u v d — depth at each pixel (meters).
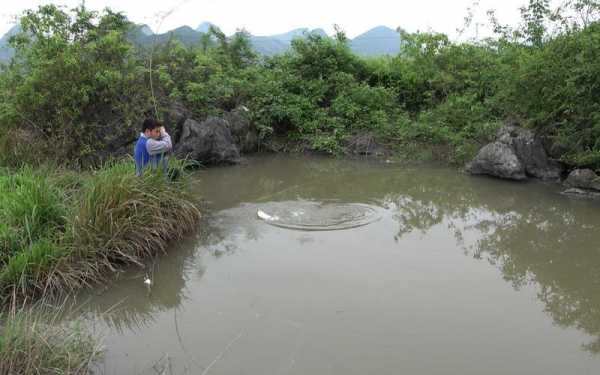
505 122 10.30
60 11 9.92
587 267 5.67
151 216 6.09
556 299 4.89
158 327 4.45
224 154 10.93
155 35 9.69
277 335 4.21
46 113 9.23
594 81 8.57
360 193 8.80
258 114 12.34
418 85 13.46
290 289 5.03
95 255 5.45
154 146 6.71
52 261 5.13
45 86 9.10
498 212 7.69
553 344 4.09
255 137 12.38
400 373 3.69
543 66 9.20
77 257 5.34
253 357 3.91
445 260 5.79
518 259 5.88
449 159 10.97
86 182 6.51
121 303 4.95
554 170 9.32
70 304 4.89
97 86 9.49
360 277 5.29
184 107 11.33
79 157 9.41
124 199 5.90
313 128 12.40
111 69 9.67
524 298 4.89
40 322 4.21
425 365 3.78
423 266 5.61
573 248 6.22
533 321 4.45
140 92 10.22
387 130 12.21
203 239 6.50
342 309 4.62
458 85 12.60
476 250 6.12
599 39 8.56
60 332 4.14
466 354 3.92
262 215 7.40
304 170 10.66
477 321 4.43
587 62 8.59
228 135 11.23
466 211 7.75
